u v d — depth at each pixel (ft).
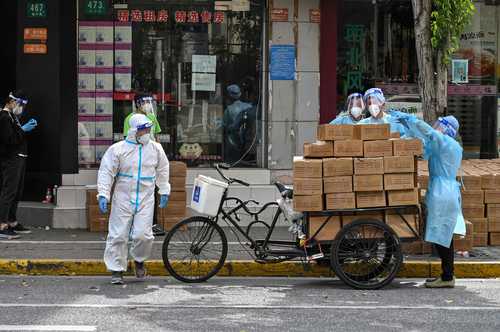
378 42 77.71
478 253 60.90
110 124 74.18
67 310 45.55
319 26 74.38
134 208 52.44
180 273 54.49
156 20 74.38
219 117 75.72
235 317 44.27
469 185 62.95
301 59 74.18
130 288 52.16
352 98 60.23
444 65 63.10
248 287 52.95
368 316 44.73
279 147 74.33
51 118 72.84
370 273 52.60
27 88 72.74
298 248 52.44
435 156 52.31
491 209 63.31
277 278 56.54
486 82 80.69
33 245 62.95
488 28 80.38
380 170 51.26
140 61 74.38
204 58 75.20
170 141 75.31
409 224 52.11
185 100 75.31
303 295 50.44
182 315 44.60
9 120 65.51
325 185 51.06
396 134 53.11
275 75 73.72
